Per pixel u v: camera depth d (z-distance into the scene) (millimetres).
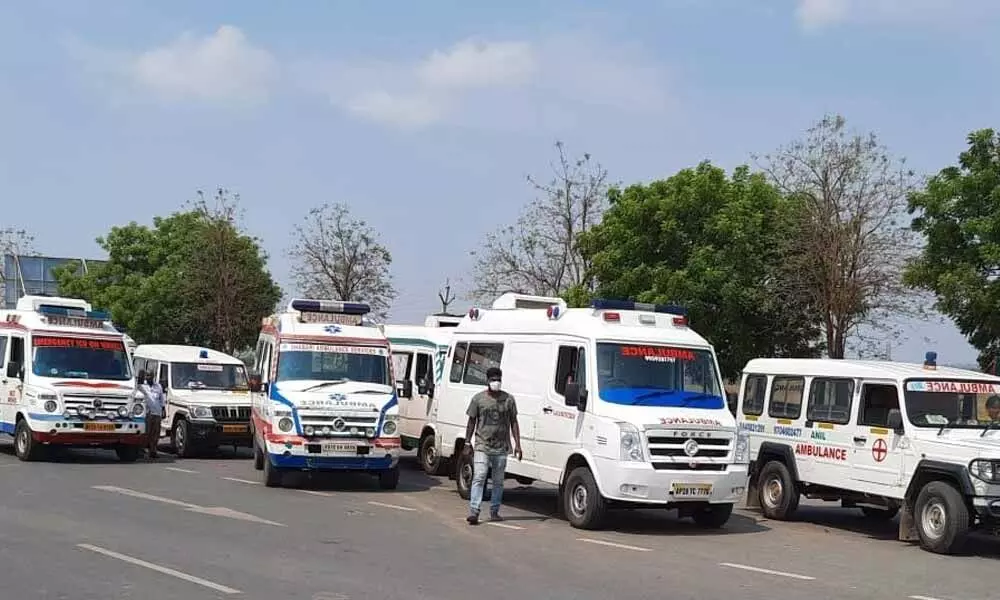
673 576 10711
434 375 22141
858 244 29969
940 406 14469
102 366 22516
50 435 21344
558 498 16703
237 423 24766
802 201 30844
